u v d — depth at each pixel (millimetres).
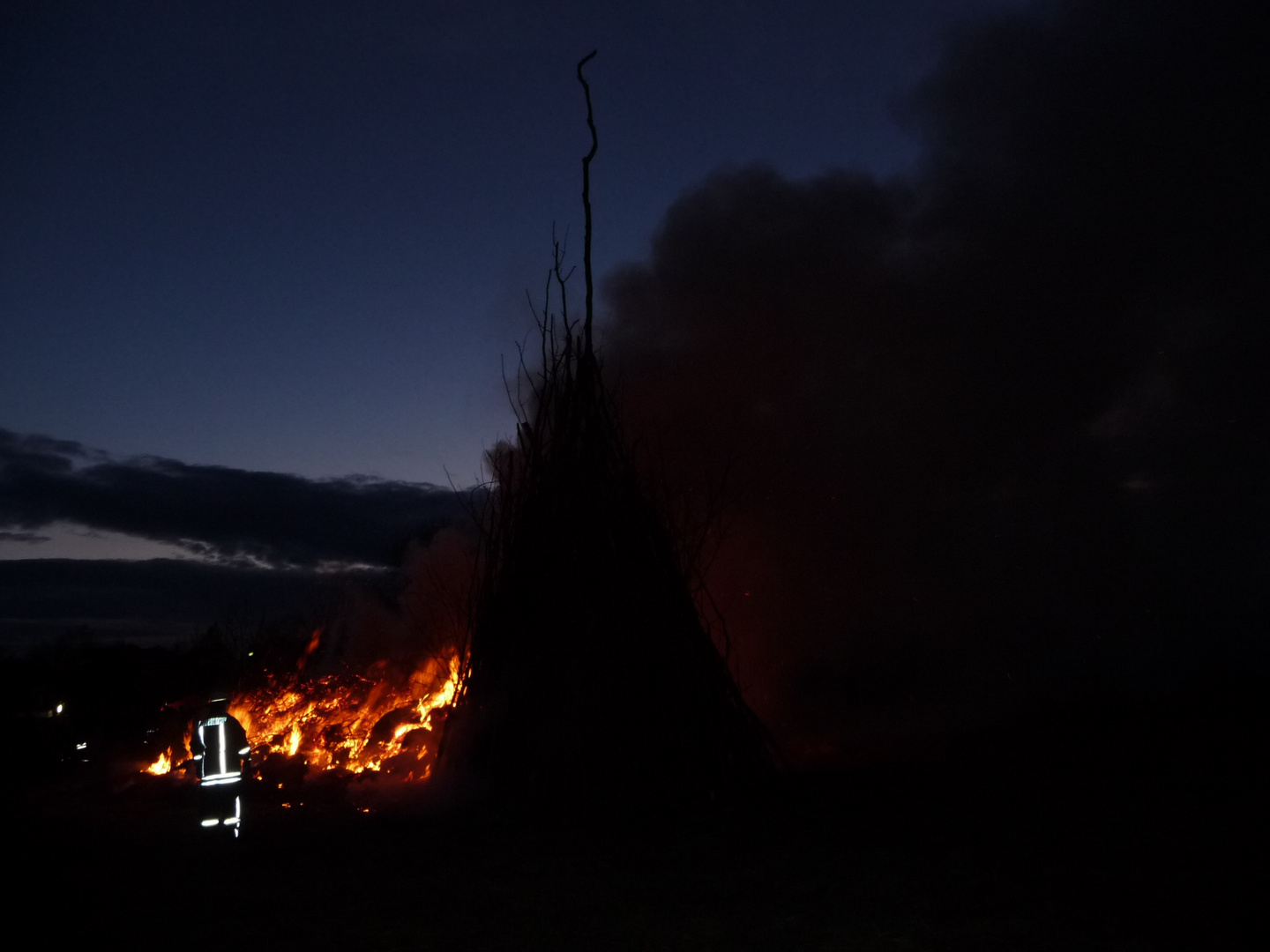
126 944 4156
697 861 5207
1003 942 3873
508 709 6660
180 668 13375
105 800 8133
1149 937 3844
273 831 6312
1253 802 5605
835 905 4402
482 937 4176
